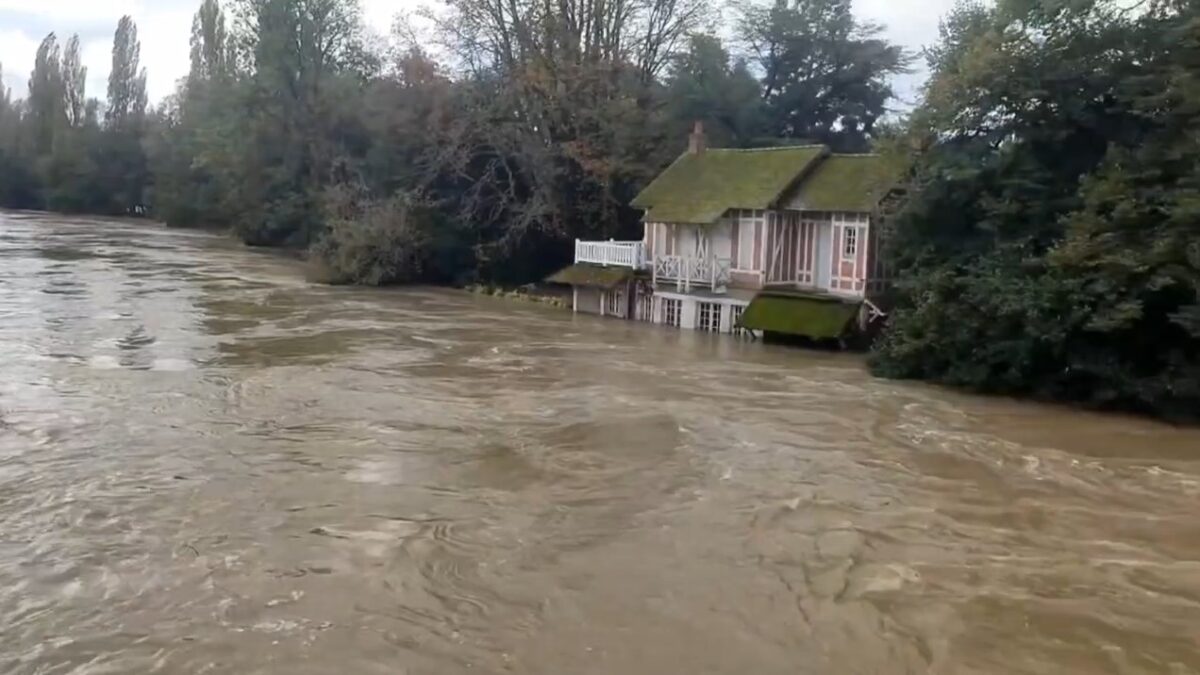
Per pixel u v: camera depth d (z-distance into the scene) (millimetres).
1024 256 25938
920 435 20203
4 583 11555
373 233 50844
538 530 13875
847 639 10719
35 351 26203
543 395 23094
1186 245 22406
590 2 51969
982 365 25047
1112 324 22703
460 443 18422
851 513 14977
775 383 25703
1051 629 11078
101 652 9984
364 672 9711
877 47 61906
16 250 60312
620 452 18109
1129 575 12703
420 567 12367
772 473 17062
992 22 29719
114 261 56062
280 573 12078
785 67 62281
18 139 117250
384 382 24078
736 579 12297
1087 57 26953
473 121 52531
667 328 37219
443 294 48375
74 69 118000
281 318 35594
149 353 26797
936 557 13219
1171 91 24141
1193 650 10625
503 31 52500
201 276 49938
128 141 112625
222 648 10125
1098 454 19094
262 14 68750
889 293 32312
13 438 17688
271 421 19656
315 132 69375
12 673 9508
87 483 15312
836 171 35875
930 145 29609
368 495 15172
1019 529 14469
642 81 53000
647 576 12312
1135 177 24031
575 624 10914
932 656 10383
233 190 76375
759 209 35312
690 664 10047
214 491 15148
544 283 50656
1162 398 22609
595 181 48594
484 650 10242
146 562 12312
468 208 52406
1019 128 27984
